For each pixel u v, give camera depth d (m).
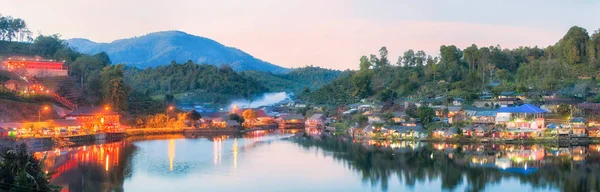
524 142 157.62
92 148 153.50
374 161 126.06
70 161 124.88
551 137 159.88
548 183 99.69
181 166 119.12
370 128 183.38
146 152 143.62
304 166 119.62
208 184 100.25
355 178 106.19
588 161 121.81
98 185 98.81
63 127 175.12
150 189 96.12
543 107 192.00
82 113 196.00
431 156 132.62
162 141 177.75
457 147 150.12
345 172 112.19
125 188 96.69
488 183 100.69
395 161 125.94
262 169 115.50
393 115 199.50
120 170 113.62
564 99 198.88
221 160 128.25
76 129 179.00
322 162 125.25
